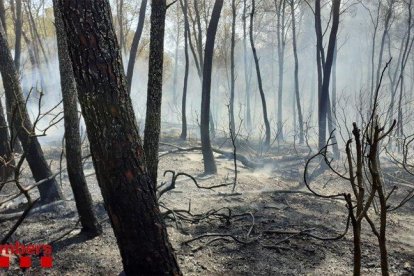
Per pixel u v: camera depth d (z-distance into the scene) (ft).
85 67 8.77
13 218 15.39
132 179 9.41
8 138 22.30
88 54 8.71
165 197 21.12
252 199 21.90
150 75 13.83
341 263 13.50
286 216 18.99
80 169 14.16
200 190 23.12
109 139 9.10
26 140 17.67
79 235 14.65
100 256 12.96
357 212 7.60
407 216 21.24
